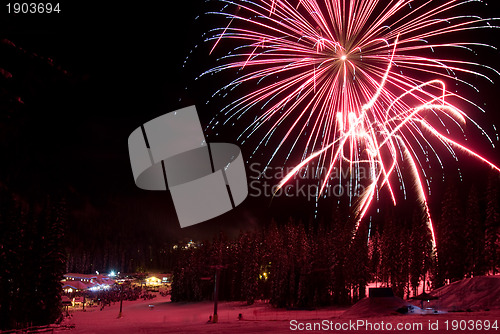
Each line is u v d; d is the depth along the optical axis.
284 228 90.12
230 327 32.81
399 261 67.50
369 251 76.00
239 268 88.56
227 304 81.44
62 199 55.62
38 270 52.41
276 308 70.00
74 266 171.88
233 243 92.88
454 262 60.75
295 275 71.94
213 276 89.81
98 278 117.88
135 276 151.12
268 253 85.44
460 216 61.78
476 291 42.16
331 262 70.62
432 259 64.06
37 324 51.75
